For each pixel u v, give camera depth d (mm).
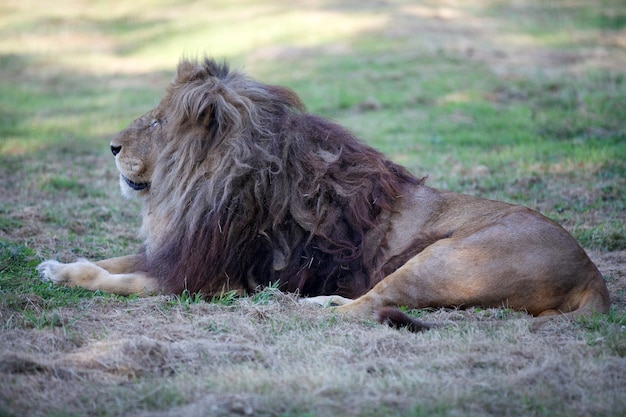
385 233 10242
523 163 18797
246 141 10297
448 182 17359
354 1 42781
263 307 9375
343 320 9133
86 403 6840
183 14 44469
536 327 8766
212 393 6953
